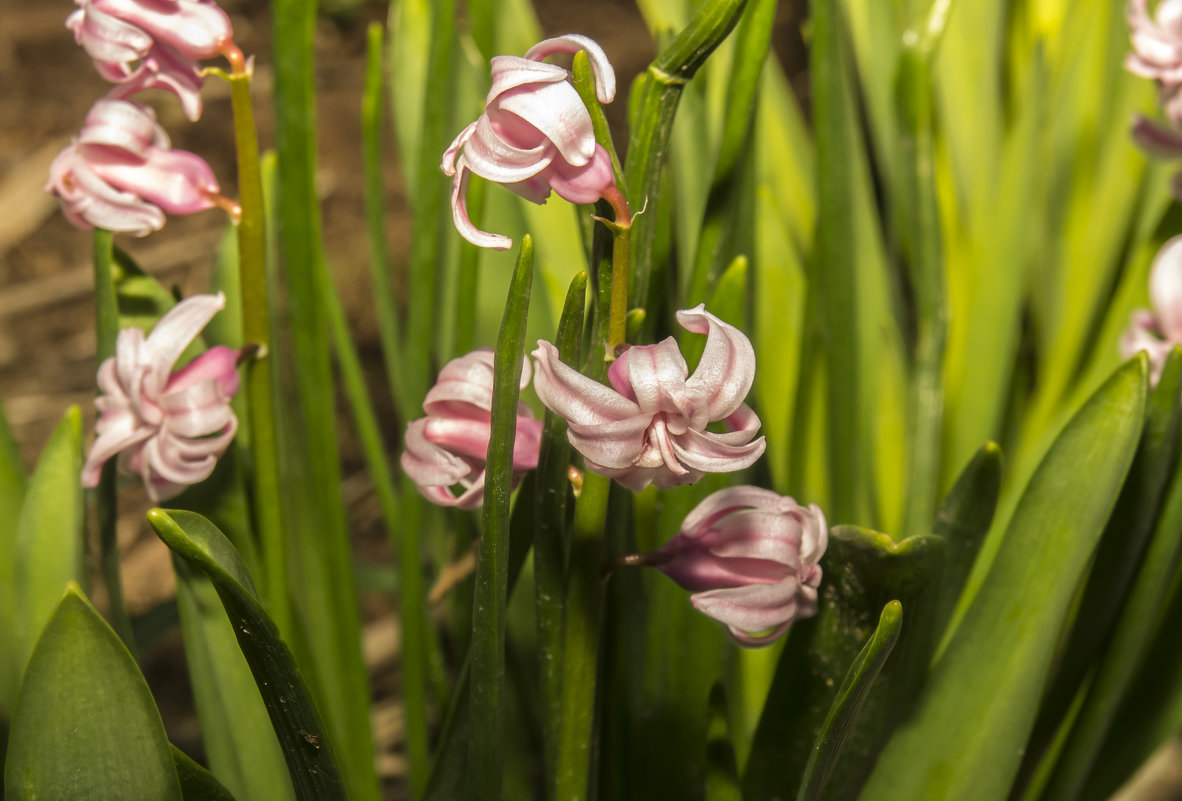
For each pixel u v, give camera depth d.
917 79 0.47
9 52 1.09
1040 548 0.39
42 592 0.40
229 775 0.43
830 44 0.44
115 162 0.39
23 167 0.98
